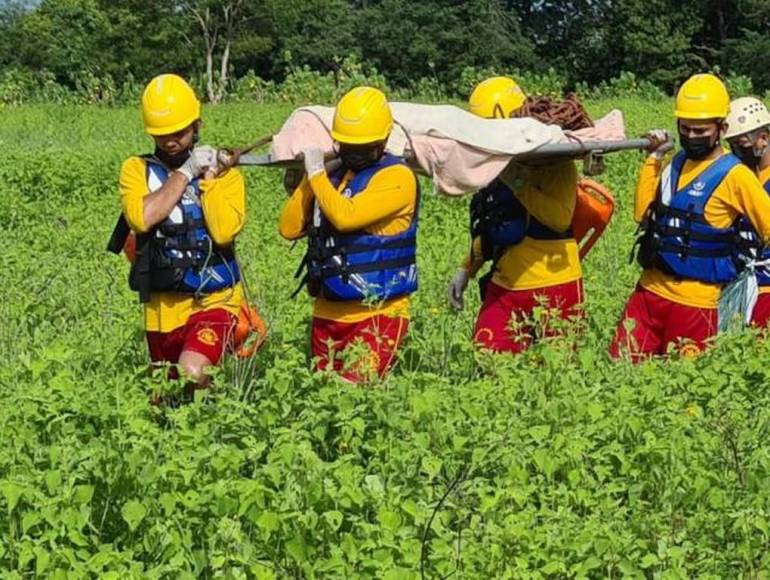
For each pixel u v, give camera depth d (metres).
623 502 5.89
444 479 5.73
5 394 6.46
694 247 8.08
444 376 7.50
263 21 66.31
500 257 8.08
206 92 59.56
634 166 19.44
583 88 45.31
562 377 6.82
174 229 7.02
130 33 66.88
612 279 10.78
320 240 7.21
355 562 4.89
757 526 5.25
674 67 73.00
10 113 36.31
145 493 5.24
